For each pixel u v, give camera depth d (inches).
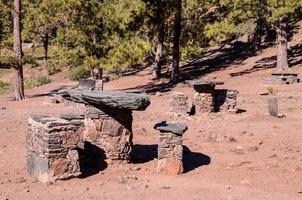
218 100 937.5
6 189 463.5
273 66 1584.6
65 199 435.8
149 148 650.8
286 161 566.3
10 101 1352.1
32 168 520.1
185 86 1464.1
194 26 1689.2
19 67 1390.3
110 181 499.5
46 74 2247.8
